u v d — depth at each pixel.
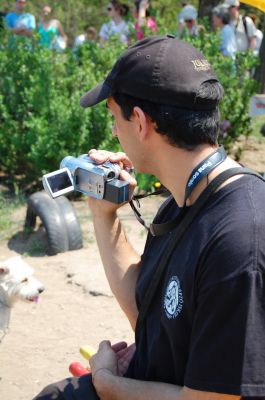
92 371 2.25
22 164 8.15
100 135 7.59
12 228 6.82
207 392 1.76
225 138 8.91
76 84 8.01
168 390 1.93
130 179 2.27
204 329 1.75
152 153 1.97
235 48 10.45
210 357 1.73
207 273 1.74
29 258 6.07
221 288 1.71
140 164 2.02
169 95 1.84
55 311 5.08
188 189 1.90
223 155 1.92
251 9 15.20
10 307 4.46
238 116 8.88
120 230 2.49
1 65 8.17
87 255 6.06
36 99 7.80
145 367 2.09
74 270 5.68
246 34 11.38
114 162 2.30
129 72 1.91
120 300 2.45
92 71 8.19
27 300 4.40
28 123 7.67
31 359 4.46
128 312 2.44
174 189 1.98
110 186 2.22
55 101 7.73
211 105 1.87
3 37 8.99
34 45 8.46
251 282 1.68
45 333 4.79
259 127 10.91
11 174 8.32
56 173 2.26
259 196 1.80
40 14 14.12
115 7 10.60
